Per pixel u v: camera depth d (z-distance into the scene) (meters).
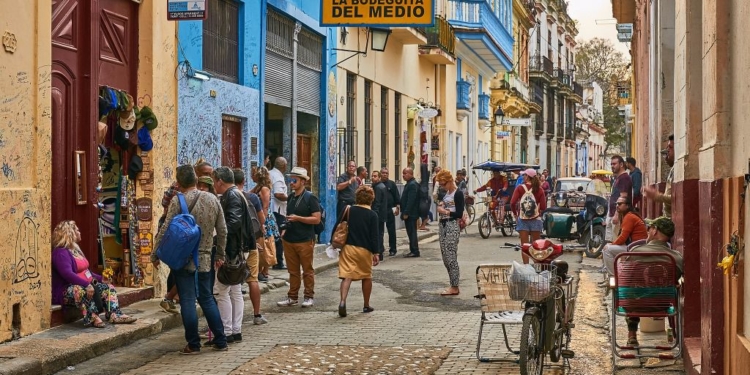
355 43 25.27
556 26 70.31
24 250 9.74
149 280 12.87
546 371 9.05
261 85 18.20
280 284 15.39
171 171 13.57
